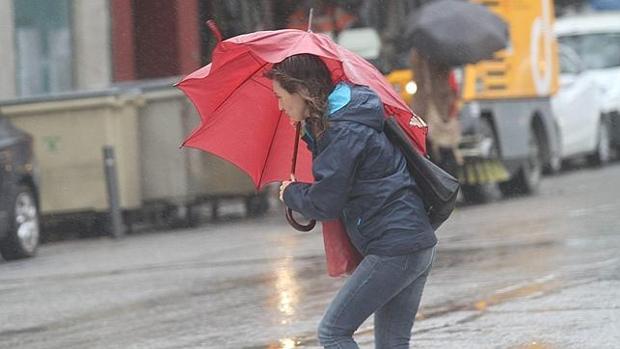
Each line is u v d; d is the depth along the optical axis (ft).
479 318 68.39
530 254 92.63
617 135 195.42
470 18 129.18
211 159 141.08
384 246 41.81
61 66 174.40
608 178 169.37
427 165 42.47
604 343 60.13
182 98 136.98
